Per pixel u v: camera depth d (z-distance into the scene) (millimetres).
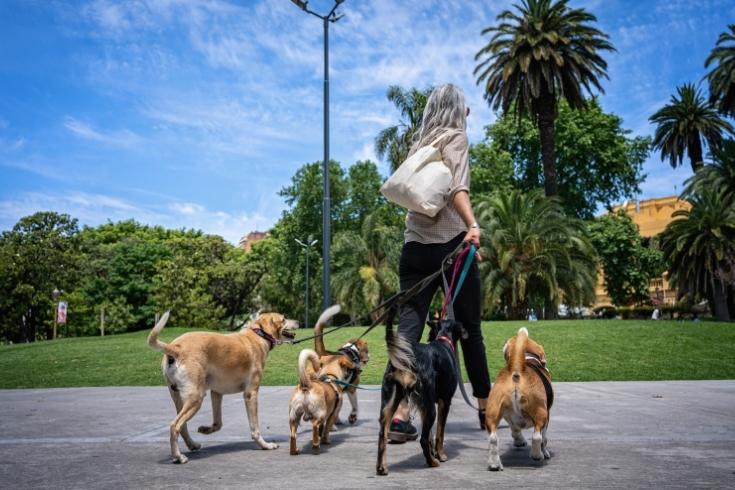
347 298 43625
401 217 52312
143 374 12922
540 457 4129
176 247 58594
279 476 3861
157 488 3533
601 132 46719
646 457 4336
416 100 34312
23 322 50000
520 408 4031
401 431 5102
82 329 56375
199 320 53031
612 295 50094
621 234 47750
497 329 18719
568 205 48281
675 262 36312
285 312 62938
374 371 12578
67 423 6531
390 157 34500
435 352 4297
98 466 4250
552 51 30969
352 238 44375
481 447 4902
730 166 35750
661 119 45312
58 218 50469
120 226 77500
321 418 4848
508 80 32625
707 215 34406
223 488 3512
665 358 14000
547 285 32000
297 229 56031
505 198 33125
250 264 58969
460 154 4934
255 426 5105
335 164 56281
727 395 8859
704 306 44812
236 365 5016
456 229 4973
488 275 31906
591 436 5293
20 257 47000
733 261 33500
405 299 4438
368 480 3689
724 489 3316
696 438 5168
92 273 59000
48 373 13352
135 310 62438
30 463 4363
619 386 10453
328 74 18797
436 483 3572
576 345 15484
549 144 33344
